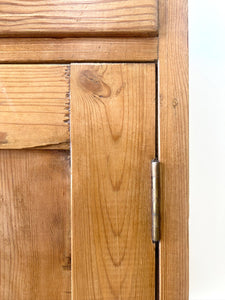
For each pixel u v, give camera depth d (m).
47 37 0.43
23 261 0.44
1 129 0.43
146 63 0.43
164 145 0.42
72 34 0.42
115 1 0.42
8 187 0.44
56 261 0.44
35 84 0.43
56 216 0.44
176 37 0.43
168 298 0.42
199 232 0.76
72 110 0.42
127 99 0.42
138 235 0.42
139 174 0.42
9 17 0.42
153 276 0.42
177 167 0.42
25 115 0.43
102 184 0.42
